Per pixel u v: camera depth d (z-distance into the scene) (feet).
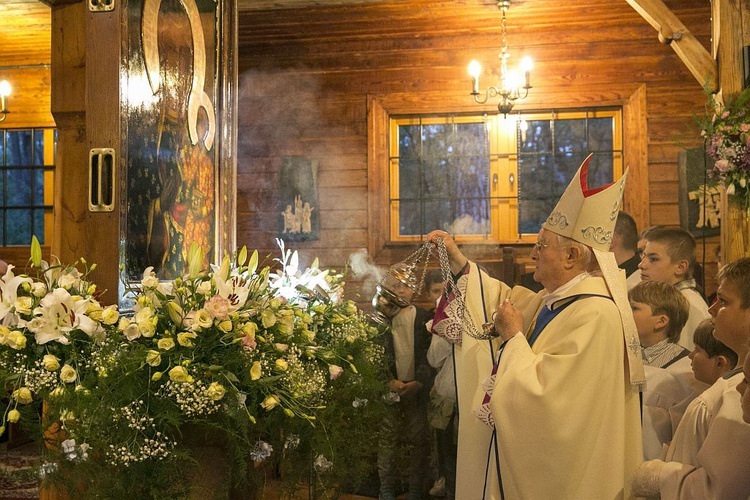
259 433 6.72
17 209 20.72
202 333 6.45
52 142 20.68
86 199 7.43
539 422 6.98
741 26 11.13
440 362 11.26
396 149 18.76
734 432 5.58
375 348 8.70
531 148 18.26
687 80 17.52
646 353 8.81
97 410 5.92
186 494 6.12
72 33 7.46
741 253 10.79
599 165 17.99
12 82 20.70
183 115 9.04
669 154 17.56
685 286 10.46
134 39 7.67
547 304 7.81
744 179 10.42
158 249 8.19
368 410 8.25
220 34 10.38
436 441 11.85
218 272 6.90
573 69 17.89
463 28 18.11
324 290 8.70
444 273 8.74
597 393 7.05
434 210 18.54
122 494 5.96
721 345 7.09
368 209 18.47
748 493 5.50
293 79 18.94
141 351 6.14
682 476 5.99
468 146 18.51
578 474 6.97
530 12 17.52
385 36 18.47
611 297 7.48
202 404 5.99
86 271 7.10
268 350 6.78
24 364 6.22
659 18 11.90
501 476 7.59
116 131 7.12
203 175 9.73
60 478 6.01
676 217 17.51
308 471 7.13
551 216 7.80
